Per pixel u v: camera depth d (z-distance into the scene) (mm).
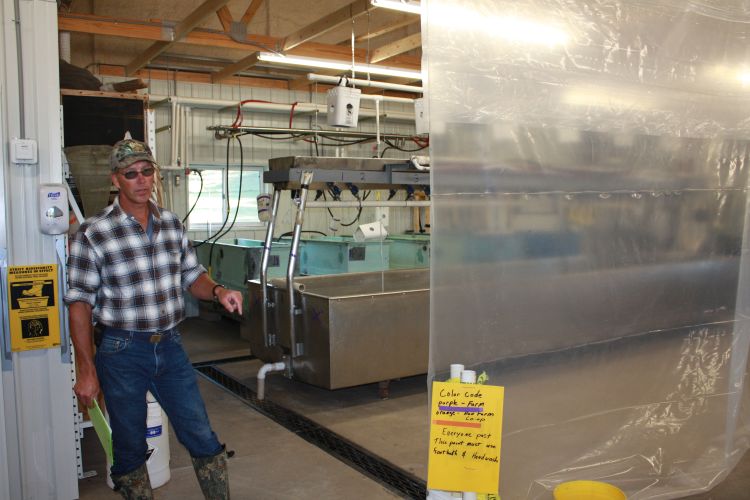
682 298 2646
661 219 2572
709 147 2660
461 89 2066
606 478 2471
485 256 2150
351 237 6902
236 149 7590
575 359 2391
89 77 3432
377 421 3555
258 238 7727
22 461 2441
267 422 3543
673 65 2537
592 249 2402
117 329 2008
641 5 2436
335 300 3613
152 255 2045
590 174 2369
